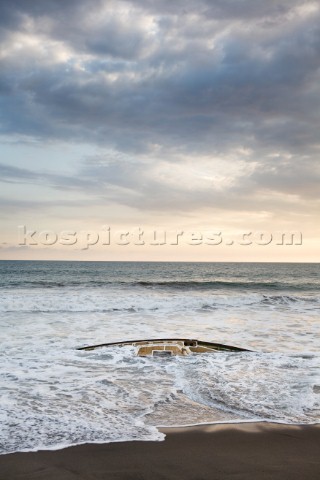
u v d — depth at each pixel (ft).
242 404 21.07
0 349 35.01
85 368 28.40
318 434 17.16
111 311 61.98
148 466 13.85
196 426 17.94
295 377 26.25
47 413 19.33
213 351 34.47
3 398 21.47
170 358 31.50
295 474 13.34
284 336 43.04
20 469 13.50
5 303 62.59
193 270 233.55
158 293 91.50
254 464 14.10
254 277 179.93
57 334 43.27
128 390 23.48
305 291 108.17
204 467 13.80
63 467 13.71
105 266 276.62
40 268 220.02
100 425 17.88
